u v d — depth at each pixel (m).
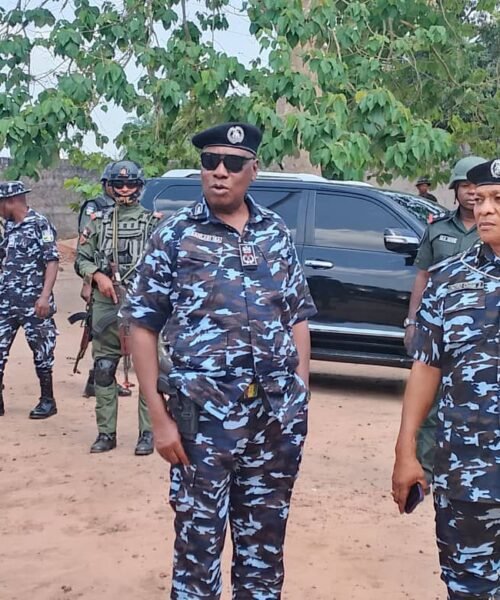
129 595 3.83
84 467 5.52
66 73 10.69
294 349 3.01
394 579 4.01
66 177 22.41
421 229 7.54
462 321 2.69
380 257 7.63
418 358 2.82
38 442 6.06
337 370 9.17
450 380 2.73
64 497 5.00
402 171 10.03
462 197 4.69
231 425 2.87
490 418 2.65
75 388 7.73
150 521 4.66
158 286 2.93
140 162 10.91
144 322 2.96
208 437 2.87
